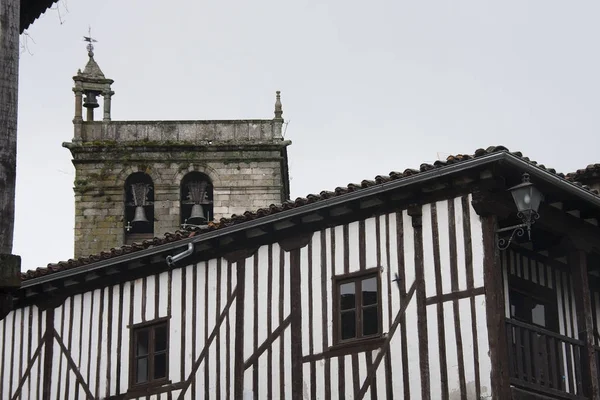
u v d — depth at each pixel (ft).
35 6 65.21
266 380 79.87
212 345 83.30
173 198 155.12
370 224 77.20
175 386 84.33
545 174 70.79
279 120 158.61
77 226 154.51
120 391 87.04
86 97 163.53
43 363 92.17
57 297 92.99
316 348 77.92
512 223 74.95
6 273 51.31
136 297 88.38
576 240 77.71
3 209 52.37
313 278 79.30
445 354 71.67
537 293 78.95
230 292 83.46
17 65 54.03
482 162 69.77
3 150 52.85
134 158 156.15
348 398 75.31
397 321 74.23
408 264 74.69
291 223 80.53
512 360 70.18
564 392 73.05
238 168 157.07
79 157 156.15
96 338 89.61
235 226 81.87
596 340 83.30
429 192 74.38
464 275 72.13
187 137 157.89
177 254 85.30
